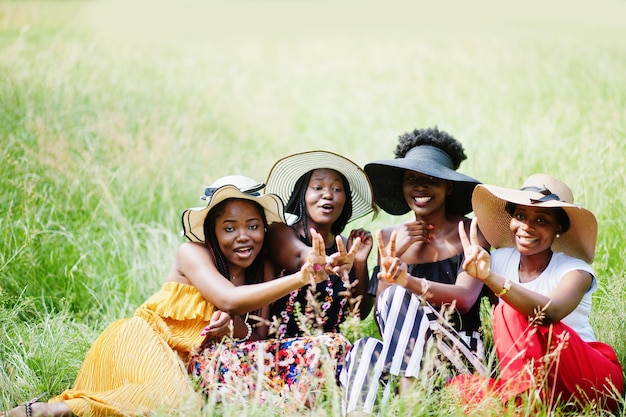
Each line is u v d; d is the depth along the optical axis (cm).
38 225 637
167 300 420
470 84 1185
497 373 411
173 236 645
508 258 432
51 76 965
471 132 872
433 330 399
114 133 795
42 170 710
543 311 375
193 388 390
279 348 415
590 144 722
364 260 445
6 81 901
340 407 369
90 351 421
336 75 1356
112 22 1619
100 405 377
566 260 411
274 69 1395
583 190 627
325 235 464
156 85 1061
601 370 386
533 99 1028
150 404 380
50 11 1585
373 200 471
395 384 387
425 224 448
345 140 990
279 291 394
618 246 574
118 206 686
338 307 450
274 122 1058
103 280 597
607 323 470
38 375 465
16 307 538
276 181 473
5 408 409
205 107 1027
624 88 995
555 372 374
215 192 424
